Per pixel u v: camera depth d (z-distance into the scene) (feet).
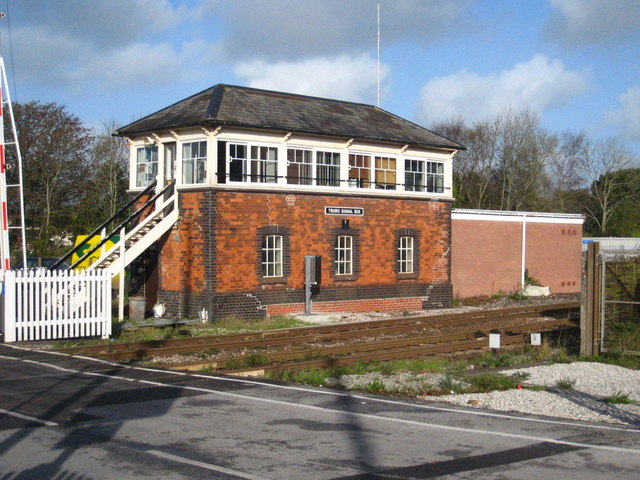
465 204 195.31
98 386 37.14
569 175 222.48
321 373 43.19
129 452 24.79
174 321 70.69
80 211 148.05
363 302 86.17
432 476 22.57
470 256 103.76
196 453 24.82
